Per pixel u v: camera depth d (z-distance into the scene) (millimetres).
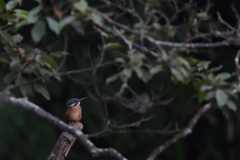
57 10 7547
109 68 12109
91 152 5586
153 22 10516
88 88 12109
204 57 13164
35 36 6520
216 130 14859
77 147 13398
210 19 10828
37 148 11727
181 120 13344
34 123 11836
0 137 11359
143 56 8305
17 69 7500
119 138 13039
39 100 12281
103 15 8070
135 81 12695
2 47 8133
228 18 13250
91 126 12422
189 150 15148
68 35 11484
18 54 7492
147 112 13062
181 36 11414
